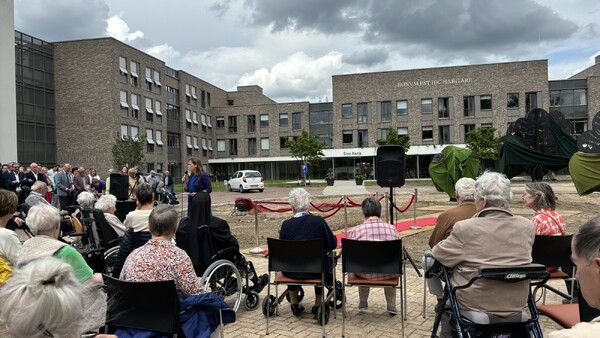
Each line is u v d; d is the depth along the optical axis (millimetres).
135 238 4730
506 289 3043
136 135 41250
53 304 1397
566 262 4402
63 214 7375
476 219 3209
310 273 4715
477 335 3084
